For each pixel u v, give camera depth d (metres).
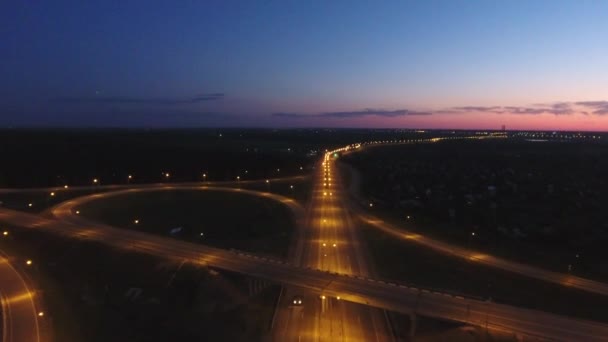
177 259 82.19
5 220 109.81
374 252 95.31
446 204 151.88
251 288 75.19
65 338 58.12
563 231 117.88
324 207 139.25
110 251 87.69
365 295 65.94
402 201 152.25
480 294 75.38
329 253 94.31
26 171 189.38
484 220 130.88
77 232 99.06
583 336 55.62
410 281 79.69
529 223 127.38
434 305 63.25
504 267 87.75
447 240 105.62
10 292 71.81
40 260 87.25
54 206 128.88
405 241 103.50
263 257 88.25
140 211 134.00
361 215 129.12
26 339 57.22
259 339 61.16
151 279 77.50
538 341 55.25
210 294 71.94
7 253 90.56
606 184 195.50
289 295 74.81
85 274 80.94
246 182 182.88
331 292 66.81
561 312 68.94
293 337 61.56
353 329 63.50
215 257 82.94
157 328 63.22
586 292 76.62
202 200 146.62
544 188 183.00
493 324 58.28
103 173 198.38
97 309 67.75
